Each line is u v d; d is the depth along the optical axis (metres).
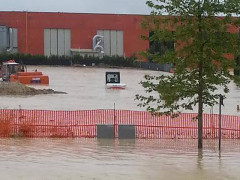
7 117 22.42
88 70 99.38
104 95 48.47
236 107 37.75
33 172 11.73
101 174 11.67
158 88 16.31
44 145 17.17
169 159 14.40
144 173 11.95
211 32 15.44
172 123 24.03
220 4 15.34
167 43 16.42
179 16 15.70
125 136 20.02
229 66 15.70
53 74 83.81
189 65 15.88
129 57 118.25
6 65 68.69
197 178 11.50
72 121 24.34
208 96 16.47
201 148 16.88
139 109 34.81
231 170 12.59
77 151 15.83
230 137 20.83
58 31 121.25
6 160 13.49
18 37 118.88
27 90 48.09
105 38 122.94
